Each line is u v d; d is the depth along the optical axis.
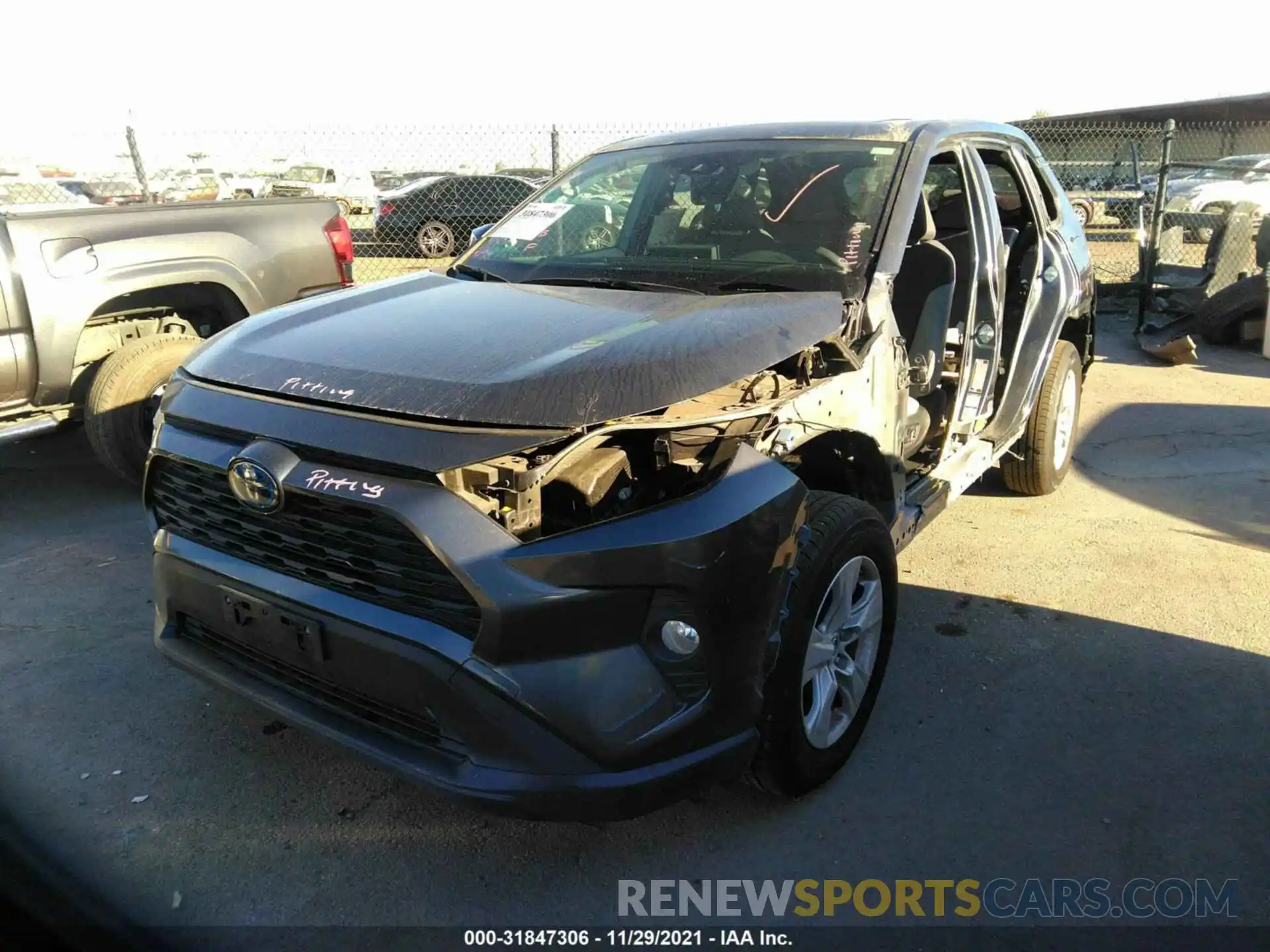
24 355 4.52
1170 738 3.11
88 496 5.24
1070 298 4.64
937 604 4.00
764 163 3.68
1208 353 9.03
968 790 2.85
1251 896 2.46
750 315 2.72
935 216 4.35
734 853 2.60
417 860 2.56
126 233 4.83
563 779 2.10
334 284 5.85
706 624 2.21
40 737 3.04
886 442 3.16
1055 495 5.33
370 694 2.25
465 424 2.14
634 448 2.40
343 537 2.21
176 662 2.65
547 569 2.05
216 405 2.45
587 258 3.59
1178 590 4.15
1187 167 9.68
